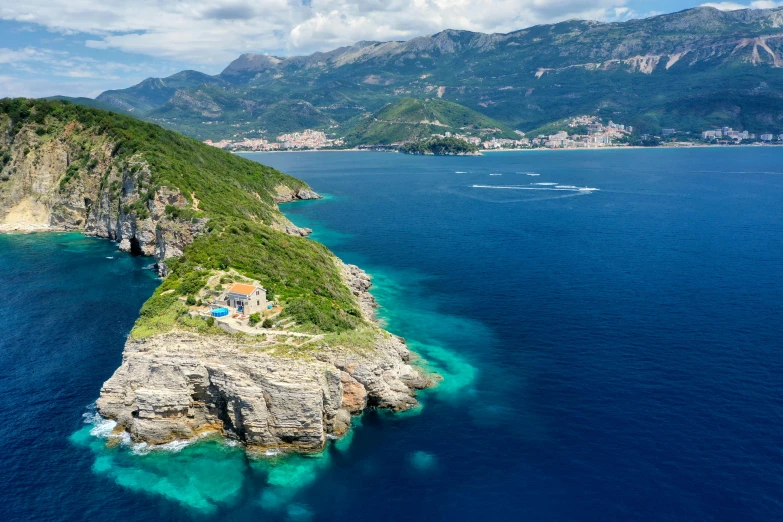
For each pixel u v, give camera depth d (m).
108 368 106.44
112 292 148.25
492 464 79.25
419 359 110.25
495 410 92.31
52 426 88.88
